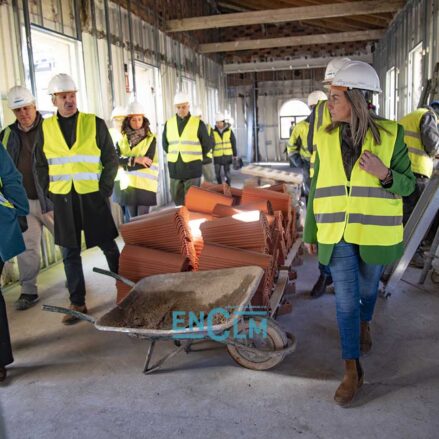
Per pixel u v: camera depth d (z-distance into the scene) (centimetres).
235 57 1487
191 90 1130
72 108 327
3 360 255
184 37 1063
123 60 717
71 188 327
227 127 984
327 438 198
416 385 236
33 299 376
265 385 240
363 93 210
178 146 578
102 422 216
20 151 372
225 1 1399
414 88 749
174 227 301
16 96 357
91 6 608
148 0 830
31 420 220
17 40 455
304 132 513
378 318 319
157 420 215
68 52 576
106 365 270
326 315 327
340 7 860
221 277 264
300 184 634
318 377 246
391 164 214
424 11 649
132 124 493
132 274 306
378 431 201
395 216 217
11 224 255
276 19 879
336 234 216
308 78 1599
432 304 340
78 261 340
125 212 530
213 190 425
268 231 297
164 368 262
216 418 214
